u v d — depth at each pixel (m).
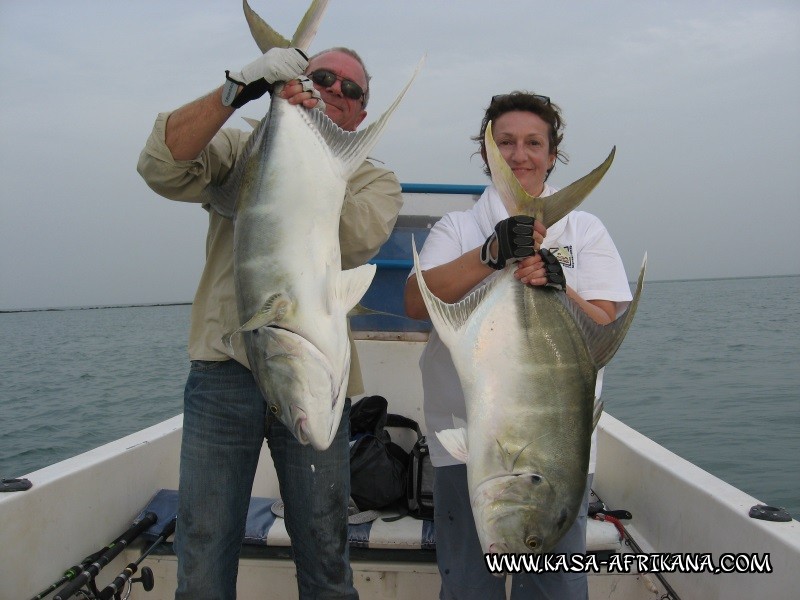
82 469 2.85
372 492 3.02
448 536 2.39
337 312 1.95
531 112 2.50
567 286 2.36
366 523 2.99
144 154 2.10
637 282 1.90
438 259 2.49
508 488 1.79
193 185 2.15
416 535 2.87
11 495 2.50
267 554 2.92
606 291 2.45
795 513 5.71
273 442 2.33
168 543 2.99
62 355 22.31
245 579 2.96
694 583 2.69
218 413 2.23
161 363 18.77
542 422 1.81
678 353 18.27
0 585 2.39
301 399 1.88
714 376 13.88
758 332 24.34
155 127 2.06
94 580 2.72
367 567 2.91
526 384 1.83
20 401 12.35
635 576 2.91
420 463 3.07
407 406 3.96
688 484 2.79
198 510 2.19
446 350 2.43
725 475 6.85
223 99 1.92
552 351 1.86
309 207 1.95
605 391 12.25
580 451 1.84
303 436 1.89
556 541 1.82
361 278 2.01
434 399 2.45
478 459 1.83
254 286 1.92
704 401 11.02
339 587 2.32
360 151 1.98
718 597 2.53
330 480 2.29
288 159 1.96
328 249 1.97
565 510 1.81
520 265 1.93
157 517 3.12
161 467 3.51
